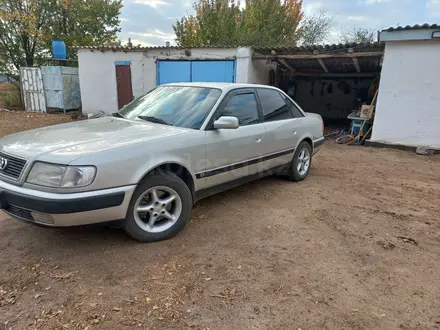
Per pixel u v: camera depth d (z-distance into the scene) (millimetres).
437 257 3156
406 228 3785
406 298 2529
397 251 3242
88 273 2709
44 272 2713
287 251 3166
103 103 14055
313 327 2199
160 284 2590
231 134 3871
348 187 5305
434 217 4148
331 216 4051
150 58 12719
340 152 8414
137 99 4590
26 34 18406
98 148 2820
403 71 8500
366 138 9867
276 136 4625
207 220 3805
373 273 2850
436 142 8406
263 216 3977
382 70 8727
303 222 3844
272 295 2506
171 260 2930
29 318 2205
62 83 14867
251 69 11453
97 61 13609
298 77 17203
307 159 5590
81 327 2129
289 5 17703
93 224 2799
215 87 4094
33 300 2381
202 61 11859
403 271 2896
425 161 7570
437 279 2795
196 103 3902
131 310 2295
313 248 3240
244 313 2305
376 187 5375
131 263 2861
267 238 3412
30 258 2918
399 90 8633
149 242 3207
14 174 2811
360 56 9555
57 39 20078
